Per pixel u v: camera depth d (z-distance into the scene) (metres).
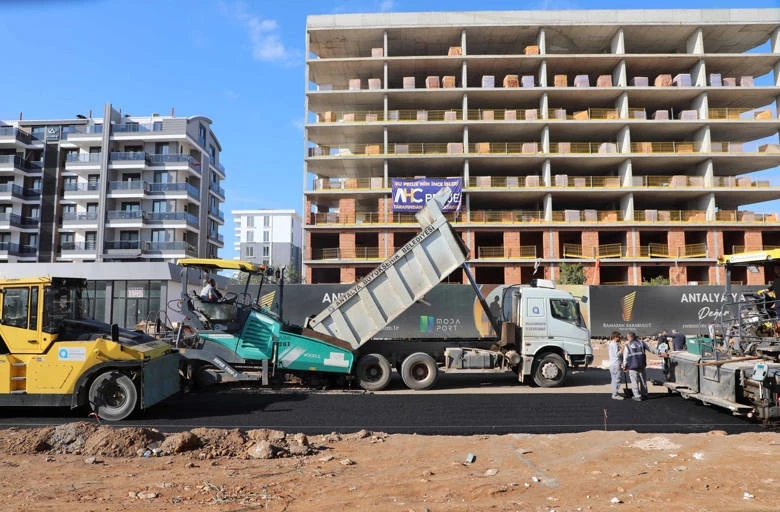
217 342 12.52
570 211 44.28
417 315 23.67
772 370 8.95
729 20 45.00
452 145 45.12
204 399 11.73
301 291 25.14
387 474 6.01
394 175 48.72
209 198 60.81
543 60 44.97
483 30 45.56
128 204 53.66
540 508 4.86
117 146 54.31
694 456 6.75
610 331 27.06
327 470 6.21
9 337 9.27
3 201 54.84
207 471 6.14
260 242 100.69
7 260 53.53
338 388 13.44
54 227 54.78
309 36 46.09
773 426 8.94
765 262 10.73
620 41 45.12
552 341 13.87
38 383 9.15
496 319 15.16
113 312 35.53
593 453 6.96
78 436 7.33
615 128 45.38
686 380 11.27
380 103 46.91
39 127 57.94
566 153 44.59
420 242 13.30
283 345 12.64
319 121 45.97
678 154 44.31
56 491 5.34
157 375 9.93
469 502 5.05
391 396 12.31
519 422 9.41
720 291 26.89
